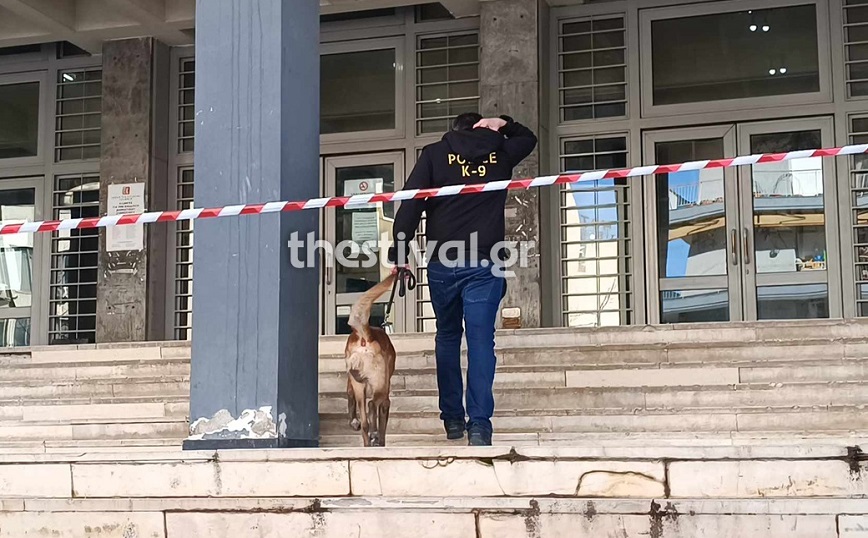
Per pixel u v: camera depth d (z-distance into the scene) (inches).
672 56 399.9
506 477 143.5
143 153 430.6
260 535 148.7
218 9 205.9
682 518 132.9
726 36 395.5
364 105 427.2
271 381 193.0
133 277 425.1
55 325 442.6
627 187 396.8
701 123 392.5
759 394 231.6
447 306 196.9
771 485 135.8
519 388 249.8
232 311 196.5
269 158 199.5
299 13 209.8
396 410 245.9
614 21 404.8
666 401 235.6
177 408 265.7
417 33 421.4
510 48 397.1
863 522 127.8
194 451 157.5
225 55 204.5
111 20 426.6
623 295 392.5
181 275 435.5
